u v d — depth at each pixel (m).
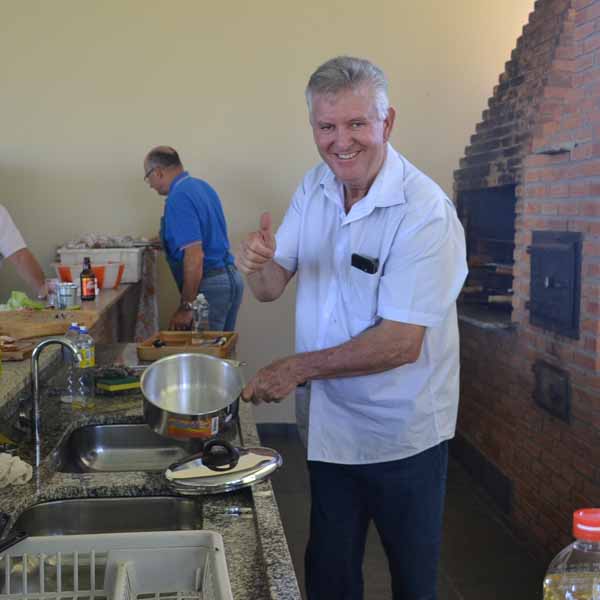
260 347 4.56
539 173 3.23
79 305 3.18
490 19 4.35
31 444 1.85
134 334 4.54
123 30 4.26
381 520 1.95
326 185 1.89
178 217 3.71
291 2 4.28
